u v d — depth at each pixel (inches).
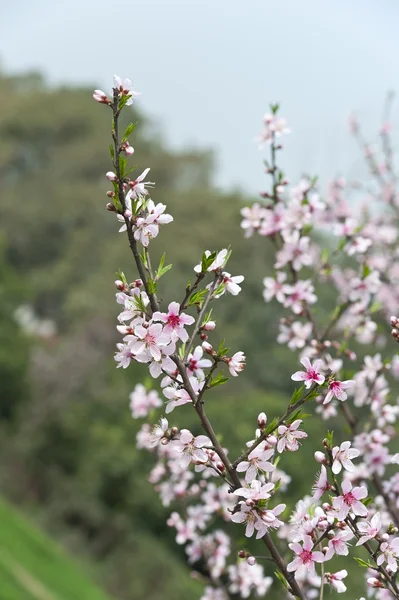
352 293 180.5
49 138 1716.3
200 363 101.7
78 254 1385.3
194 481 208.5
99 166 1604.3
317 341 174.2
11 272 1088.8
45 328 1327.5
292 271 178.9
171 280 894.4
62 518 701.9
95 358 864.3
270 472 106.7
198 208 1167.6
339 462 99.2
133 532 669.3
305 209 173.6
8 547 525.0
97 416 800.3
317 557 97.7
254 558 101.0
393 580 100.0
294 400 96.7
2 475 783.7
